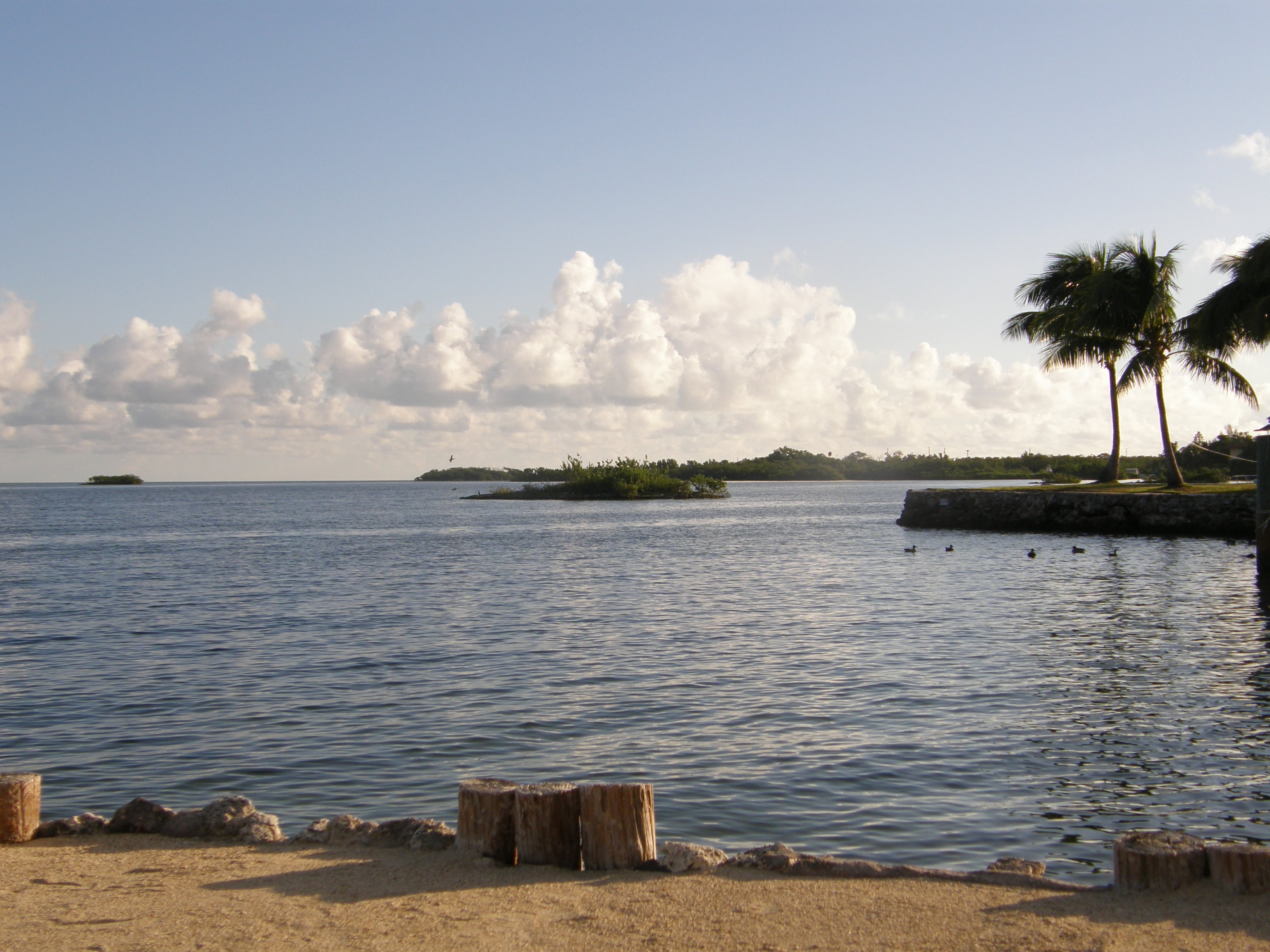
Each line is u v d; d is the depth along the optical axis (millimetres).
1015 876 7340
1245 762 12289
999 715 14758
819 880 7465
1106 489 57469
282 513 116312
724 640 22203
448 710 15562
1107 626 23281
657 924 6617
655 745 13383
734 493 181750
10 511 122188
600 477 152750
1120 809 10664
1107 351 57750
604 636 22969
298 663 19812
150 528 81688
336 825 8727
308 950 6266
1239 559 38812
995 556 42906
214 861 8078
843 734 13781
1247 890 6809
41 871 7836
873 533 63031
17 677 18641
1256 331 41562
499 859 7969
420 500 175875
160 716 15383
